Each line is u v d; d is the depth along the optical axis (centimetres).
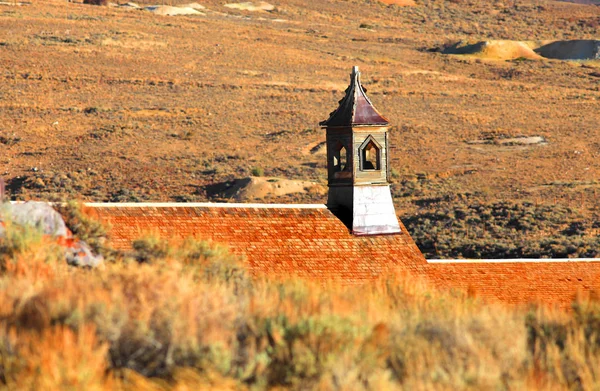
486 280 7906
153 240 5191
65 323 3052
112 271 3941
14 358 2872
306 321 3262
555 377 3434
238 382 2975
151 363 3003
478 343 3419
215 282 4488
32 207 4778
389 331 3509
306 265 7200
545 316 4188
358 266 7431
